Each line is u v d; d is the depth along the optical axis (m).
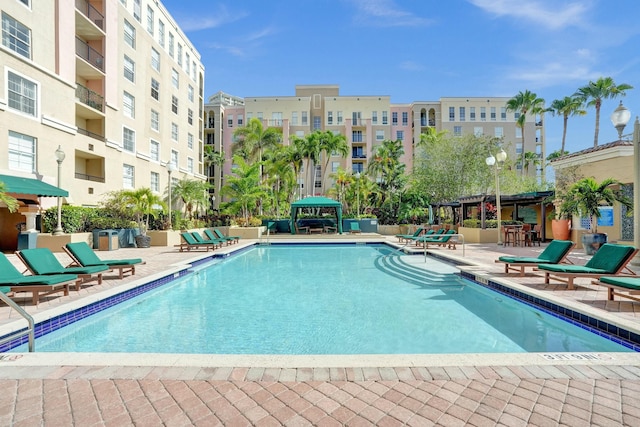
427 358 3.51
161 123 29.67
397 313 6.24
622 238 13.38
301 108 51.66
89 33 21.97
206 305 6.87
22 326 4.57
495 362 3.42
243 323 5.69
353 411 2.62
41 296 6.33
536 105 42.22
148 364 3.35
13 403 2.72
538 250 14.26
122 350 4.55
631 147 12.75
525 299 6.48
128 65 25.22
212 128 52.44
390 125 53.22
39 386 2.97
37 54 16.92
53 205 17.08
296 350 4.54
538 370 3.26
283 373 3.20
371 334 5.14
